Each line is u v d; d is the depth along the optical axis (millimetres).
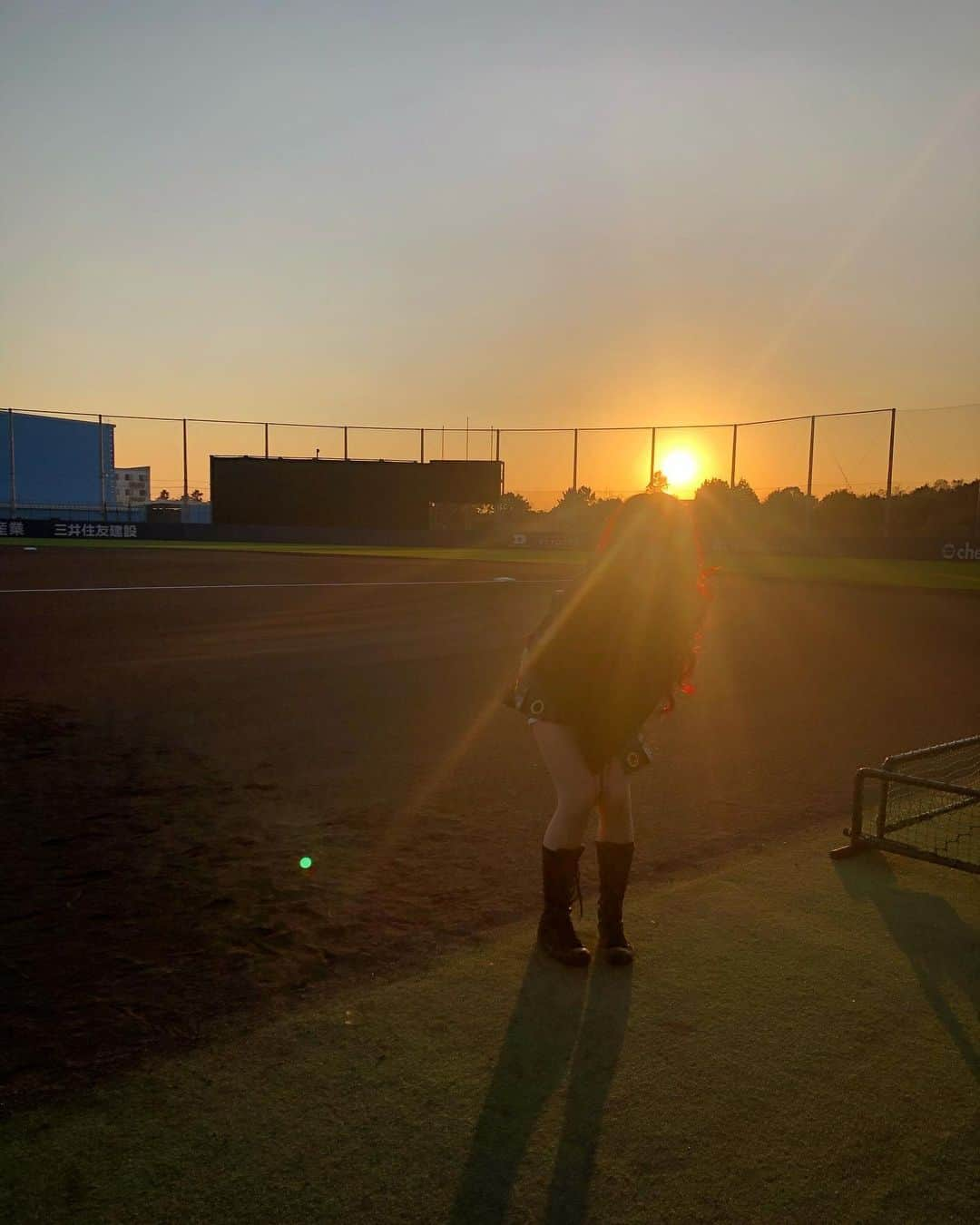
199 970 3107
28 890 3779
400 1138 2258
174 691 8281
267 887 3832
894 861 4195
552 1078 2510
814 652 11148
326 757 6090
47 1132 2270
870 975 3109
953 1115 2371
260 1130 2285
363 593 18281
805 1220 2008
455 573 24219
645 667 3160
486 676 9227
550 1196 2070
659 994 2975
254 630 12578
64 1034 2699
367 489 45719
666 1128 2307
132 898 3707
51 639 11477
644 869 4082
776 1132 2299
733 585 22344
